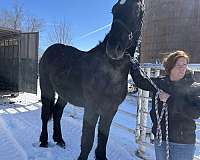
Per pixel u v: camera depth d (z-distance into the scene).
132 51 3.38
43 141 4.84
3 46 12.85
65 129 6.18
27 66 11.24
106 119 3.55
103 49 3.46
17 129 6.03
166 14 14.12
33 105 9.57
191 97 2.52
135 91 4.91
